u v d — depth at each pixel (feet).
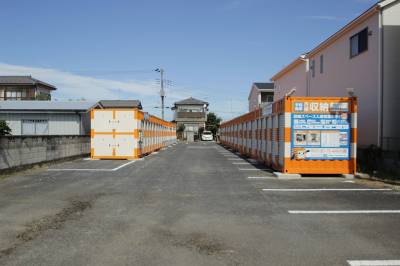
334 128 39.14
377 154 43.19
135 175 39.78
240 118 83.41
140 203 24.73
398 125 46.11
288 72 97.91
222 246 15.81
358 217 21.08
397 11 46.70
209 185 32.81
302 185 33.09
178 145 138.21
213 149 103.76
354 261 14.12
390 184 33.78
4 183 33.58
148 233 17.66
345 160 39.14
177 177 38.24
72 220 20.06
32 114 77.82
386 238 17.06
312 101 39.01
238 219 20.48
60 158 55.21
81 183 33.76
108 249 15.30
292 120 38.83
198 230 18.25
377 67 47.29
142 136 68.80
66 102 86.17
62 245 15.80
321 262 13.99
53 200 25.66
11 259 14.14
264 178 37.76
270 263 13.85
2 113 77.20
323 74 69.97
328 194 28.50
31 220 20.06
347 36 57.72
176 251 15.12
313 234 17.67
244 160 61.41
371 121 48.83
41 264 13.64
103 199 26.08
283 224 19.48
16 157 41.63
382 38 46.60
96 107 86.02
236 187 31.76
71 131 77.71
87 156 69.41
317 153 38.99
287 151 38.73
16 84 153.48
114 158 62.95
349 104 39.29
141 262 13.85
